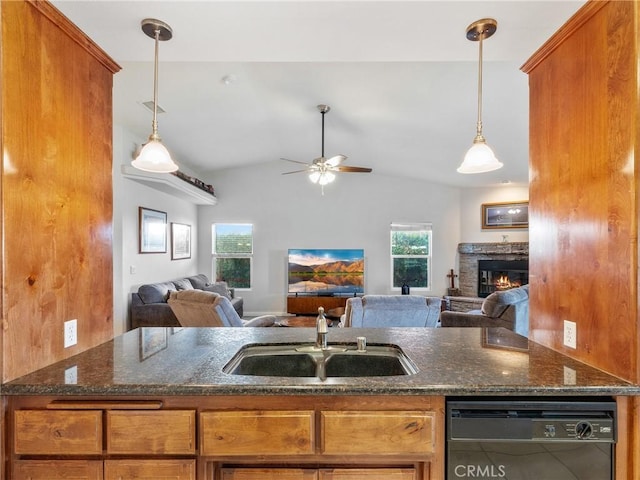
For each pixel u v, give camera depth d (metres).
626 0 1.14
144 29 1.48
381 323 3.44
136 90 3.40
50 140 1.33
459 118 3.86
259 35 1.55
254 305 6.80
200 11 1.37
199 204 6.68
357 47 1.65
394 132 4.52
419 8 1.36
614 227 1.19
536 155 1.67
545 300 1.60
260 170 6.81
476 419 1.13
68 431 1.13
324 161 4.12
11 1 1.17
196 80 3.27
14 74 1.18
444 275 6.89
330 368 1.69
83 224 1.51
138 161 1.67
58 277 1.37
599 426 1.13
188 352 1.52
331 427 1.14
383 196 6.86
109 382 1.16
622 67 1.16
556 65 1.51
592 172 1.30
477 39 1.56
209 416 1.14
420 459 1.16
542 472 1.14
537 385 1.14
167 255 5.46
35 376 1.21
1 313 1.13
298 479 1.16
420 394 1.13
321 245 6.83
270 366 1.68
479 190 6.80
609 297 1.22
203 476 1.15
